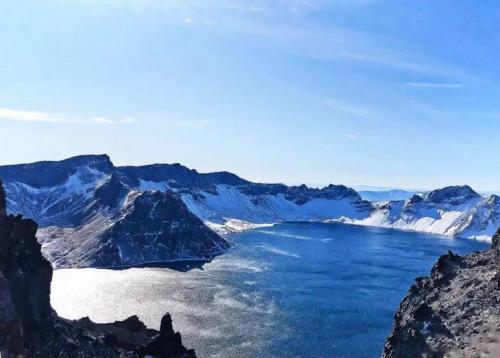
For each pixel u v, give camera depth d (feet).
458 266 419.13
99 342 377.30
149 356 419.95
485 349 287.69
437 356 309.42
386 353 373.20
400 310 412.36
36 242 374.22
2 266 332.60
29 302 333.62
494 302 331.36
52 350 321.32
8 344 254.27
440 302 368.07
